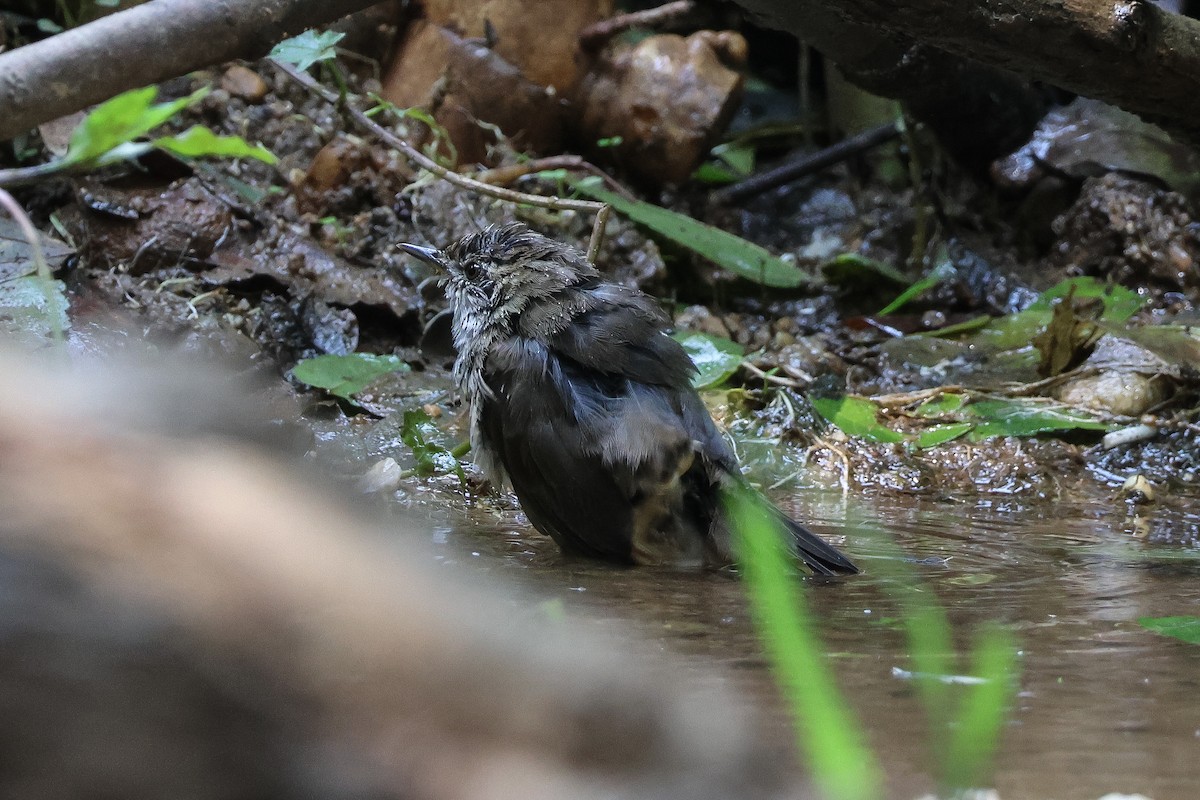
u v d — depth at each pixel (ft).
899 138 63.57
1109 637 18.40
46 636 6.26
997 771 11.66
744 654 16.21
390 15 53.93
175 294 39.96
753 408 39.86
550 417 24.97
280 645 6.66
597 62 57.00
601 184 54.90
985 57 33.01
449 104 53.36
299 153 48.49
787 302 54.34
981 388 43.01
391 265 44.83
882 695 14.44
